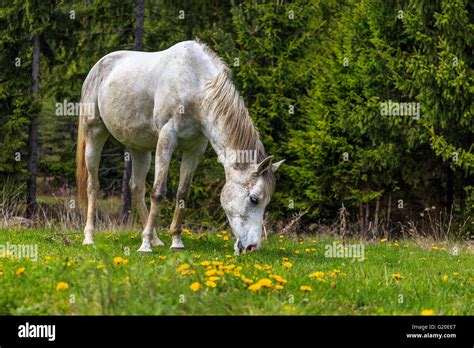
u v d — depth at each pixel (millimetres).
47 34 17578
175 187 15406
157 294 4172
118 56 8984
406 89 12547
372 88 12969
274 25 14477
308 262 7219
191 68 7758
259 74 14641
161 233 10328
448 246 10664
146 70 8180
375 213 13633
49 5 17234
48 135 26438
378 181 13641
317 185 13859
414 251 9648
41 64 19078
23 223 12875
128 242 8914
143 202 9250
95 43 17969
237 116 7277
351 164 13625
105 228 11727
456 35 11898
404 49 13305
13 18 17281
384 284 5711
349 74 13609
